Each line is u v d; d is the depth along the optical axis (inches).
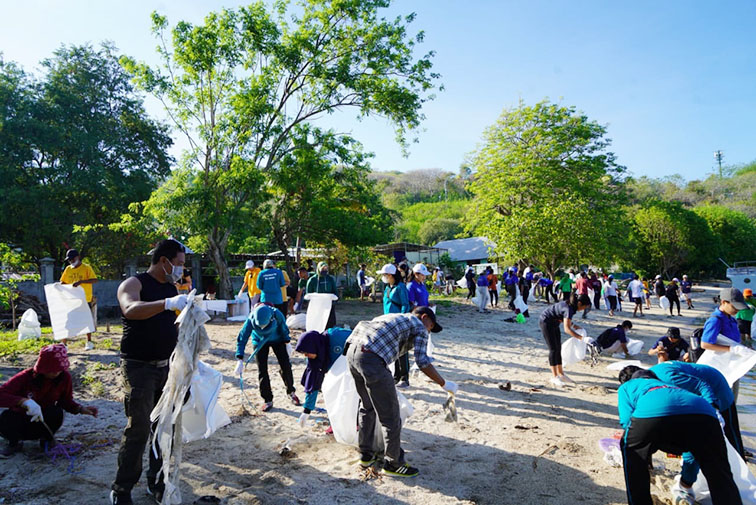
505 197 1238.3
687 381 150.1
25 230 928.3
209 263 934.4
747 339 312.2
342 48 686.5
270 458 176.9
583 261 973.8
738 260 2372.0
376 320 173.6
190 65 617.3
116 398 239.0
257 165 660.7
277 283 382.9
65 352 178.5
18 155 926.4
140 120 1126.4
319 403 244.4
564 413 243.0
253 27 618.5
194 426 180.5
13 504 137.9
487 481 165.0
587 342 355.6
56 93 992.9
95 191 963.3
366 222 863.1
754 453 203.6
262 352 231.1
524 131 1262.3
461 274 1521.9
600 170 1243.8
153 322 134.9
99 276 930.7
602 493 157.9
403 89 685.9
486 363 357.1
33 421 170.4
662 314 796.0
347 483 159.2
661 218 2027.6
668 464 184.1
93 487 150.7
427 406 247.3
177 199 600.1
